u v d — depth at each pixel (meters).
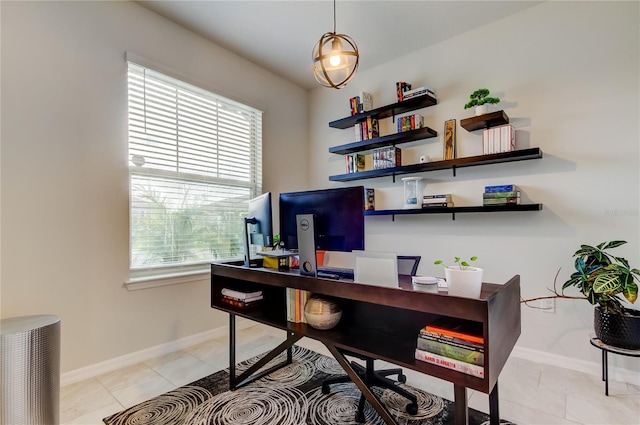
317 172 4.09
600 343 2.02
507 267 2.66
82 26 2.25
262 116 3.56
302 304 1.77
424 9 2.56
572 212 2.38
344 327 1.73
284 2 2.48
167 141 2.77
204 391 2.02
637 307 2.15
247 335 3.06
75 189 2.20
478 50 2.82
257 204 2.15
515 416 1.74
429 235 3.10
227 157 3.25
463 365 1.16
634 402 1.88
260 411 1.79
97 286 2.29
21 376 1.54
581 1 2.35
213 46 3.07
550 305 2.46
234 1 2.47
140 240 2.59
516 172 2.62
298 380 2.14
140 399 1.93
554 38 2.46
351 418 1.72
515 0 2.46
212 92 3.04
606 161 2.25
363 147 3.48
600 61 2.28
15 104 1.97
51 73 2.11
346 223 1.61
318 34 2.92
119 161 2.42
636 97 2.15
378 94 3.50
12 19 1.97
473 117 2.61
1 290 1.91
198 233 2.98
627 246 2.18
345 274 1.65
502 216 2.70
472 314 1.11
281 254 1.87
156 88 2.70
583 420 1.70
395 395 1.95
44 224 2.07
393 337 1.57
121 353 2.40
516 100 2.62
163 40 2.68
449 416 1.73
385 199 3.43
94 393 2.01
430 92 2.96
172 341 2.71
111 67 2.38
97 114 2.31
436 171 3.06
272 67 3.57
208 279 3.00
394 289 1.29
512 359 2.52
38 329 1.62
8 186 1.94
